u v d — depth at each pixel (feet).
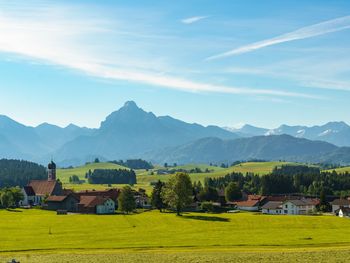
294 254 304.09
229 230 513.45
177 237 451.12
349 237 447.83
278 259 279.69
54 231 501.56
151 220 598.34
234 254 314.14
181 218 618.44
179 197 655.76
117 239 437.17
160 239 436.35
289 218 614.34
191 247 381.60
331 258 279.69
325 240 424.46
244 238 441.68
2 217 632.38
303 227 541.75
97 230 510.99
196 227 536.83
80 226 544.21
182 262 274.77
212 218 617.62
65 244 403.34
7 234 476.13
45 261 292.20
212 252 337.11
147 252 345.51
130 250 363.76
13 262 272.92
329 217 624.59
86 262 284.20
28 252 357.61
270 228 531.09
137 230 510.99
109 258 302.66
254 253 319.88
